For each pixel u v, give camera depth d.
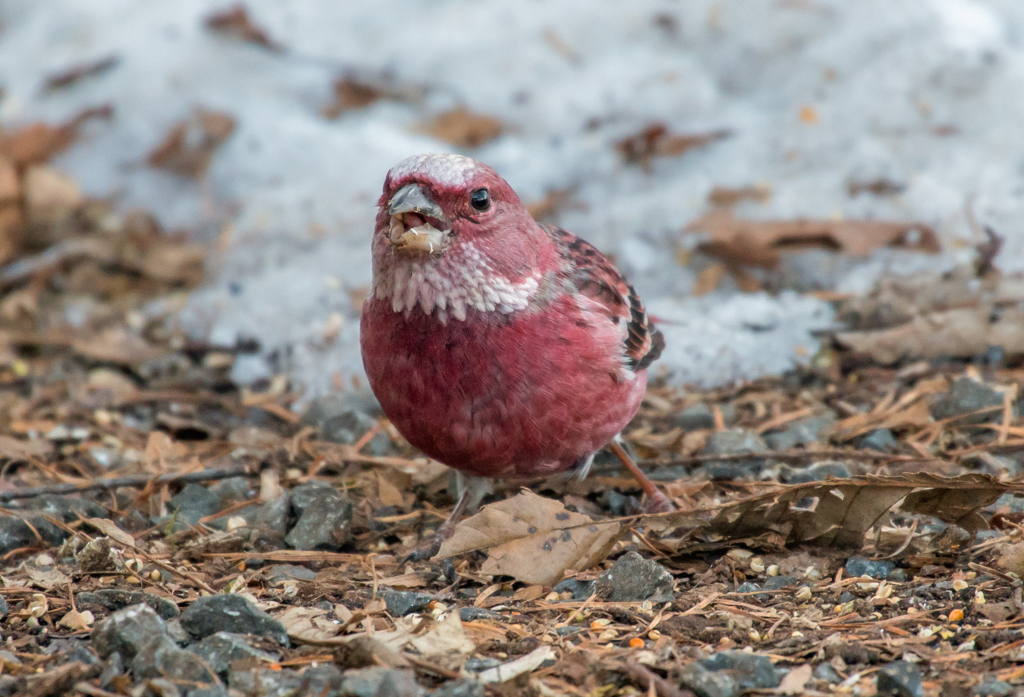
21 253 14.12
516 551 7.14
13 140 14.66
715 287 12.31
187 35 16.39
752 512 7.43
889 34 15.24
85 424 10.51
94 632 6.32
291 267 13.33
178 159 15.02
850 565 7.31
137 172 14.98
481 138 15.09
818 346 11.12
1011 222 12.30
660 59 15.86
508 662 6.21
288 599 7.25
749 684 5.94
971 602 6.75
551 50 16.12
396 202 6.92
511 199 7.29
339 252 13.53
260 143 15.17
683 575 7.48
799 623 6.65
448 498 8.91
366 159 14.90
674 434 9.43
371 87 15.73
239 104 15.59
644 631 6.62
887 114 14.23
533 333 7.22
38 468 9.55
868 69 14.93
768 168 13.95
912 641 6.35
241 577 7.54
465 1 16.89
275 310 12.52
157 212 14.52
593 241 13.18
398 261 7.12
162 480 8.91
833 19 15.70
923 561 7.28
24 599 7.11
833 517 7.38
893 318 11.23
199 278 13.50
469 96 15.67
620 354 7.63
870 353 10.81
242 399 11.20
